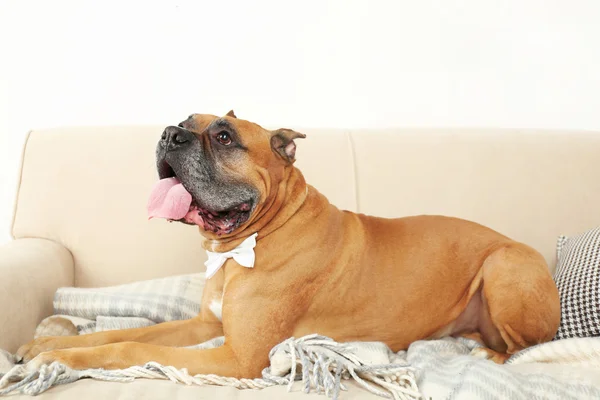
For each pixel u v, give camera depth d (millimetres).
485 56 3811
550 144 3355
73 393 1703
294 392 1846
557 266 2873
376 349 2197
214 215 2279
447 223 2705
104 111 3768
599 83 3812
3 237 3793
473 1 3783
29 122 3758
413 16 3795
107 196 3123
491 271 2543
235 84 3793
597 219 3221
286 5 3771
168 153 2154
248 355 2172
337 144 3291
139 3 3732
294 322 2346
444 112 3842
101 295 2658
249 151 2275
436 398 1851
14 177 3779
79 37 3734
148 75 3760
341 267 2426
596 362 2088
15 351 2328
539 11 3785
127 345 2033
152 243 3090
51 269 2791
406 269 2529
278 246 2316
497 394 1760
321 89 3814
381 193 3203
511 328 2479
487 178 3246
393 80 3814
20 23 3715
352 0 3779
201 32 3760
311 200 2475
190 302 2738
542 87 3824
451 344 2449
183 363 2051
